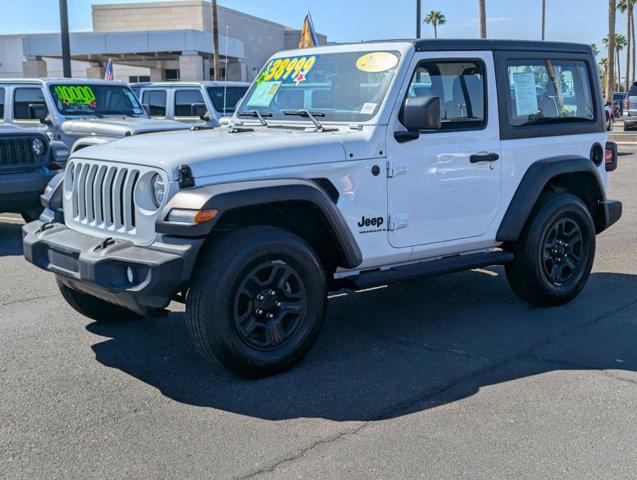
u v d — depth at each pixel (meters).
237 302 4.25
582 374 4.55
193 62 30.59
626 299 6.24
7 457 3.53
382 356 4.88
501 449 3.59
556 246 5.90
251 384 4.41
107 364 4.78
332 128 5.03
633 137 24.98
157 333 5.42
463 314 5.84
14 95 12.09
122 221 4.52
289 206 4.59
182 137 4.94
